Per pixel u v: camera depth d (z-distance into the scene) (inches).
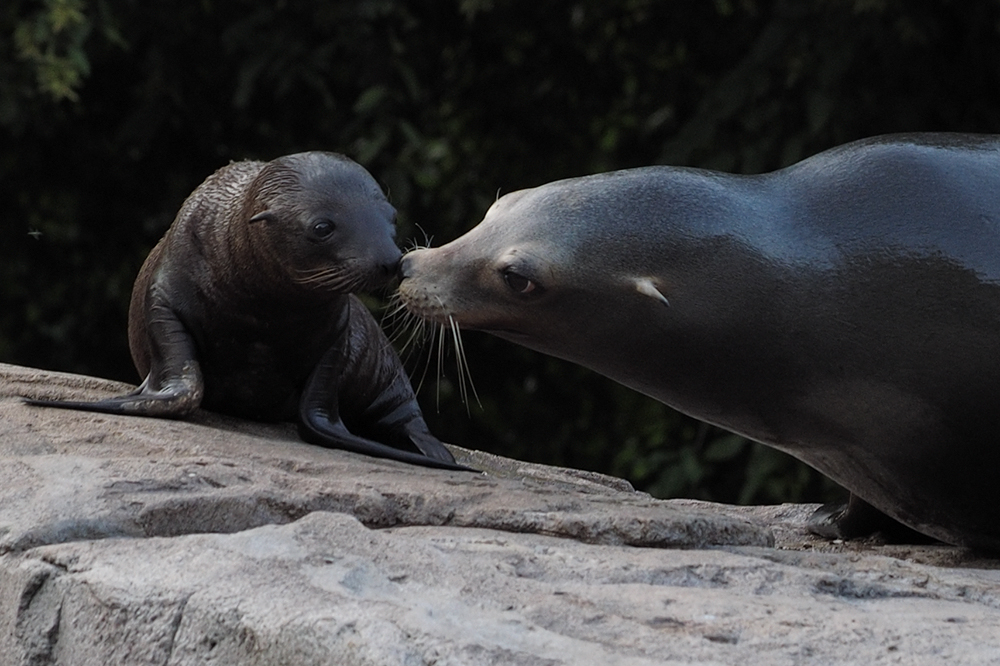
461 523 584.1
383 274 707.4
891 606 495.5
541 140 1587.1
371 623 414.3
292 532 491.5
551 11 1525.6
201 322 752.3
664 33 1504.7
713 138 1280.8
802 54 1218.6
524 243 660.1
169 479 560.1
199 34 1395.2
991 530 687.7
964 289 634.2
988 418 642.2
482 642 406.6
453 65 1562.5
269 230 716.7
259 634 426.9
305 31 1320.1
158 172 1558.8
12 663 494.0
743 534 594.2
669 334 657.6
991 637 450.3
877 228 647.1
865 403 655.8
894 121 1251.8
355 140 1387.8
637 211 658.8
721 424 704.4
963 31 1290.6
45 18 1195.9
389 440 831.1
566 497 619.5
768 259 648.4
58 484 548.4
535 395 1611.7
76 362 1581.0
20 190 1529.3
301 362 768.3
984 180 653.3
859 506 758.5
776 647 430.6
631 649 421.4
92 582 475.5
